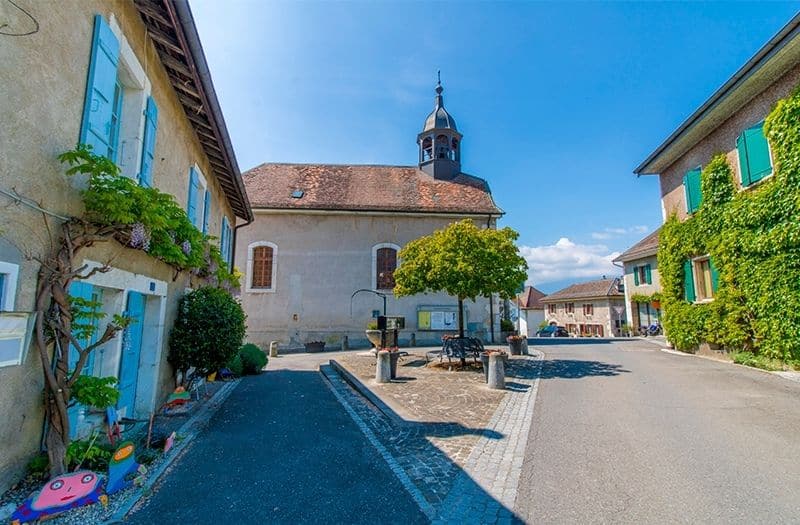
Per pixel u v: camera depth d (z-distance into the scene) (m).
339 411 6.82
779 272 9.18
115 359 5.23
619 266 27.78
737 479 3.93
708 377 8.82
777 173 9.17
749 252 10.08
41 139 3.44
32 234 3.36
